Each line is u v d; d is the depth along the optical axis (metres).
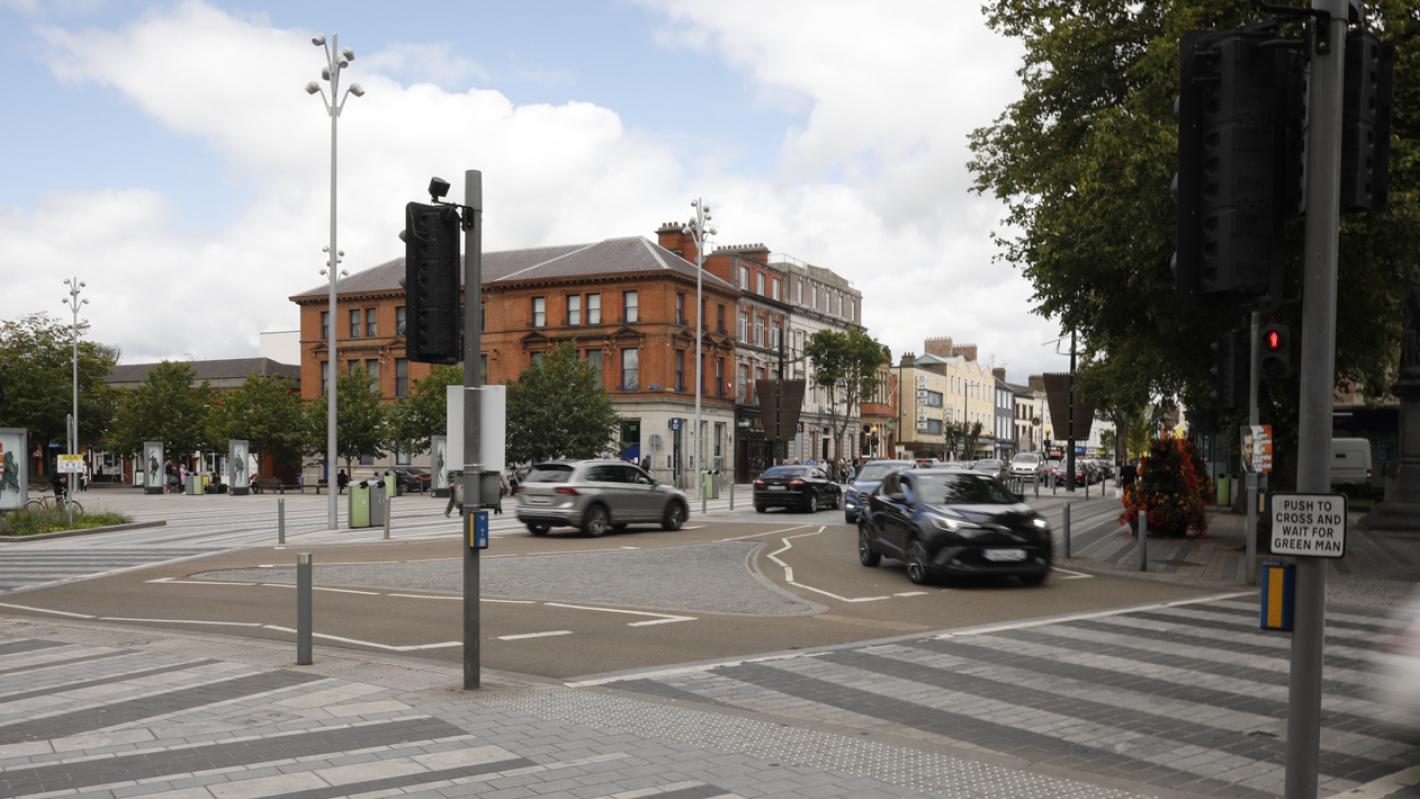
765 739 6.09
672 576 15.26
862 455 81.56
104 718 6.61
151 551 19.88
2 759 5.64
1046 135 18.34
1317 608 4.07
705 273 62.03
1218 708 7.10
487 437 7.44
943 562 13.80
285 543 21.25
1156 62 14.75
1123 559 17.42
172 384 66.94
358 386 56.31
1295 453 18.03
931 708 7.11
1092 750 6.07
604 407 50.72
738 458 65.75
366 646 9.62
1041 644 9.63
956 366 110.00
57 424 64.88
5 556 19.16
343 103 27.12
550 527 24.59
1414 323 23.20
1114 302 18.28
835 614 11.65
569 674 8.30
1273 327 6.45
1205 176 4.30
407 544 21.03
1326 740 6.23
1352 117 4.15
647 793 5.05
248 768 5.45
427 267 7.27
